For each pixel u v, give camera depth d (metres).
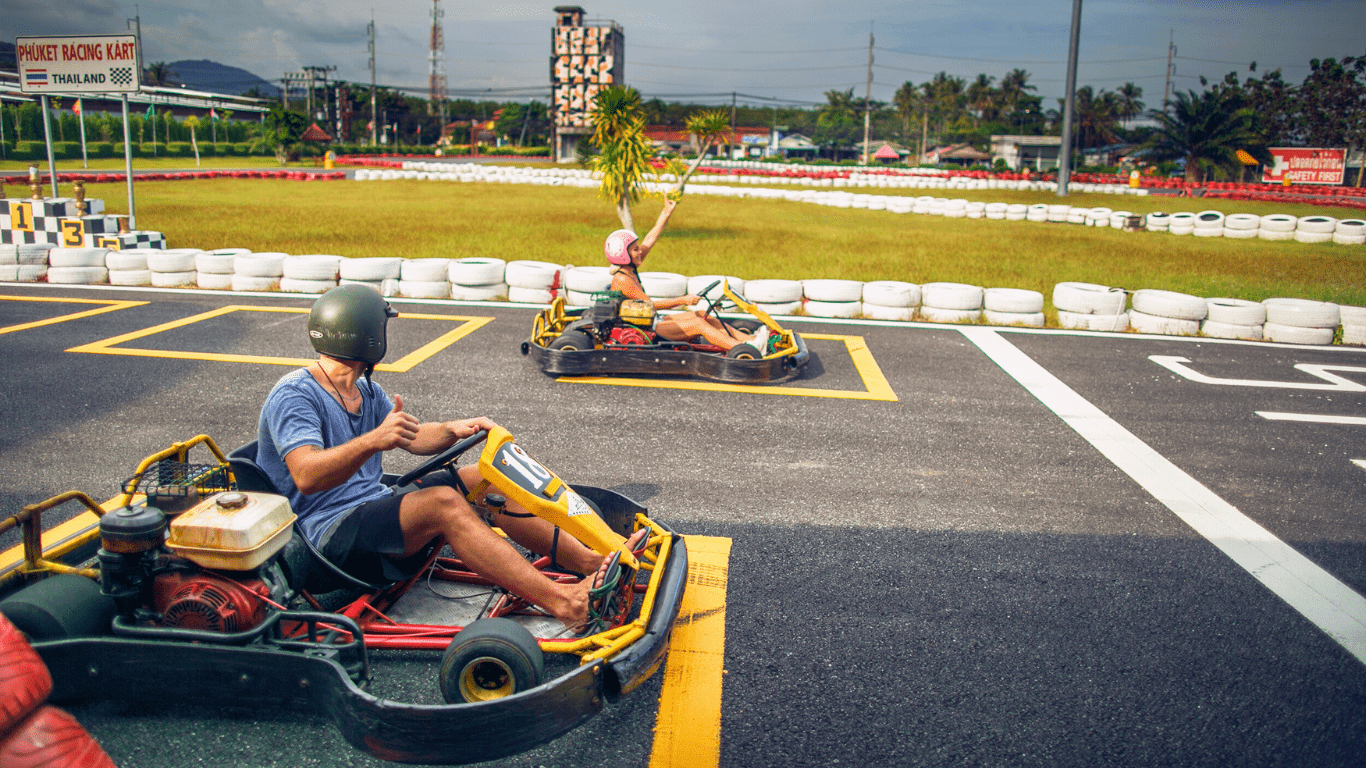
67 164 41.47
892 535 3.87
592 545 2.72
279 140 54.50
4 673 0.96
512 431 5.12
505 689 2.28
